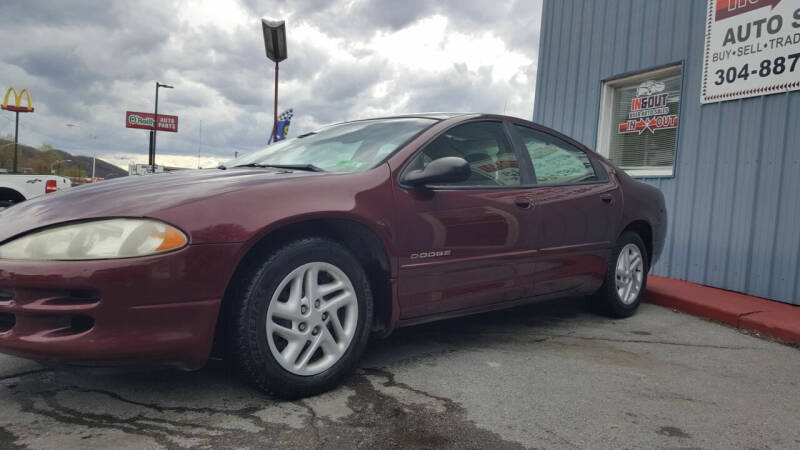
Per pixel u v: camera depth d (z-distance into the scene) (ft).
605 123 22.24
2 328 7.47
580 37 23.38
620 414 7.97
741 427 7.70
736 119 16.99
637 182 14.89
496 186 11.02
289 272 7.93
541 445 6.90
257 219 7.66
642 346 11.75
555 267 12.06
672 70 19.40
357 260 8.99
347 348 8.59
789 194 15.49
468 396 8.43
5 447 6.52
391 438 6.94
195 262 7.20
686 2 18.66
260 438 6.86
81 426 7.11
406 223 9.30
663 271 19.49
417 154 9.95
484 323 13.23
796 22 15.28
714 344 12.15
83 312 6.88
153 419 7.34
